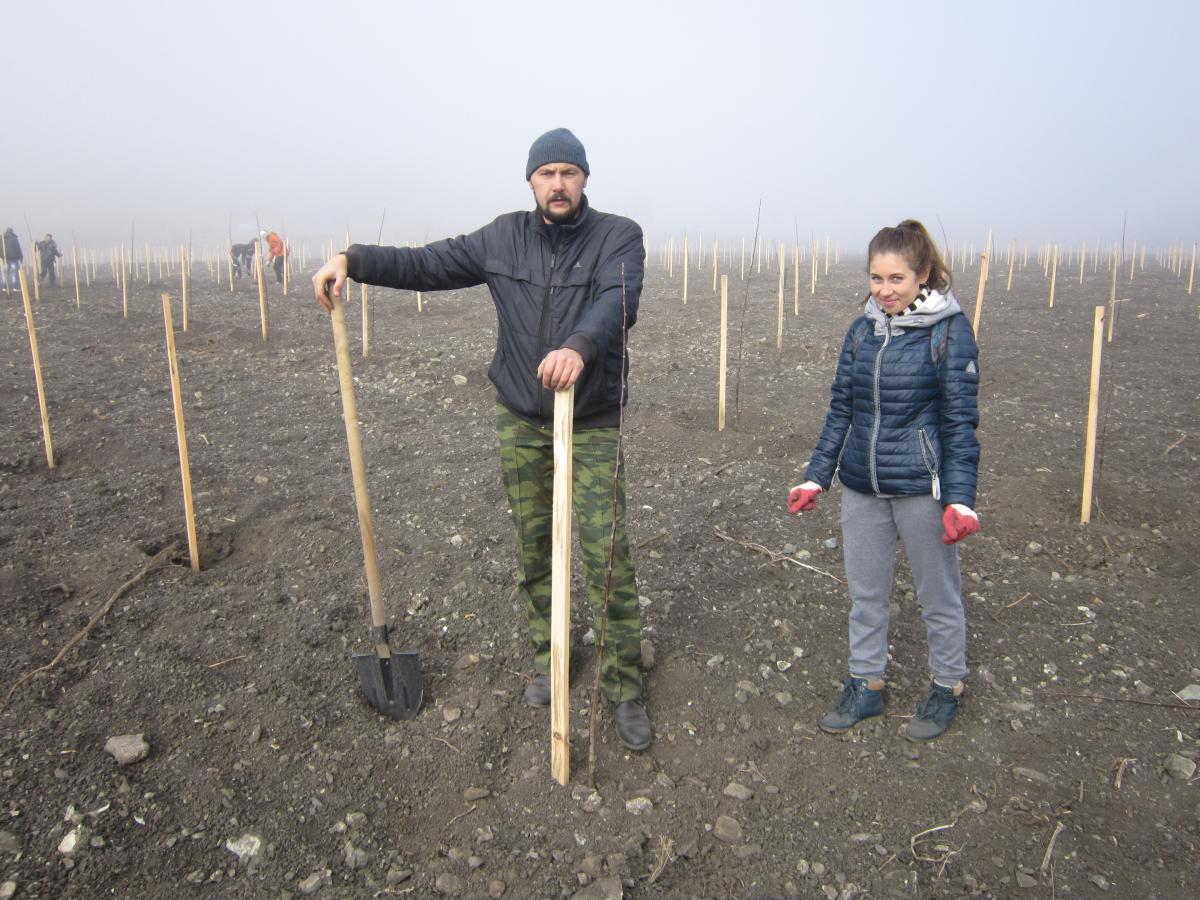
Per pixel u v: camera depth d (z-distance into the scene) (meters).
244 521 4.70
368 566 2.87
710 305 14.93
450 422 7.04
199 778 2.64
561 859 2.43
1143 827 2.53
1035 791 2.69
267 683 3.15
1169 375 8.87
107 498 4.98
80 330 11.44
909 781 2.75
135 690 3.05
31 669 3.14
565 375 2.23
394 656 2.98
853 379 2.76
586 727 3.00
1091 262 30.48
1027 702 3.13
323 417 7.14
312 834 2.48
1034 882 2.34
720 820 2.57
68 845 2.34
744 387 8.34
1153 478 5.55
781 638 3.57
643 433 6.61
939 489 2.62
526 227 2.76
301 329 11.74
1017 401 7.82
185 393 7.88
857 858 2.45
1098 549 4.42
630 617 2.87
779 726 3.02
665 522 4.80
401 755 2.85
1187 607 3.80
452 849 2.46
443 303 15.09
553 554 2.44
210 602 3.73
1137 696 3.15
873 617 2.93
